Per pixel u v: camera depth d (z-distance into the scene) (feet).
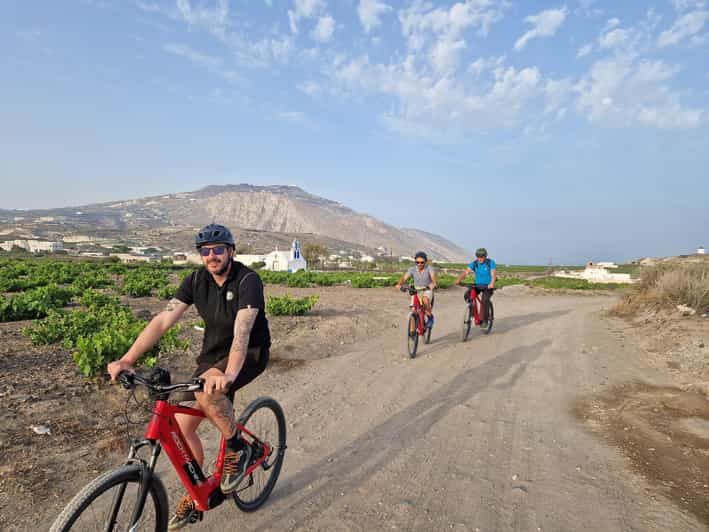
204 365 10.41
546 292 109.60
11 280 67.10
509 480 13.12
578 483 12.96
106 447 14.43
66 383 19.95
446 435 16.43
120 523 8.09
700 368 25.39
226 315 10.03
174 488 12.26
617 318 48.32
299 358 27.94
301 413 18.51
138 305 51.78
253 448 10.94
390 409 19.13
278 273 121.90
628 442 15.85
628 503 11.90
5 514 10.75
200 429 16.49
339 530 10.61
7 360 23.71
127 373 8.64
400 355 29.40
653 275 52.42
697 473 13.47
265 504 11.73
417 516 11.22
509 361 27.99
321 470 13.65
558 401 20.53
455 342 33.96
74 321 28.71
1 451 13.60
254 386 22.06
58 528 7.13
